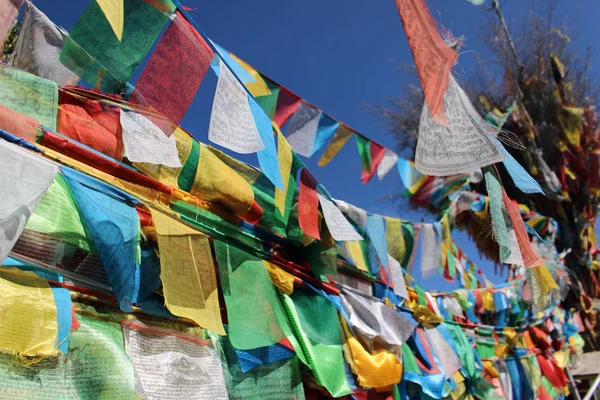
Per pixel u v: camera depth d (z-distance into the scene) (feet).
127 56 8.76
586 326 28.91
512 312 23.63
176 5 8.89
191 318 8.77
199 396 9.23
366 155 16.85
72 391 7.32
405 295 16.67
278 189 11.48
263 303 11.06
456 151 8.00
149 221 9.66
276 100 13.94
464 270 23.16
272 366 11.39
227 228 11.89
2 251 6.54
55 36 10.41
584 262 28.81
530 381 22.29
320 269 13.61
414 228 18.63
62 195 8.39
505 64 26.12
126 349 8.59
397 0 7.77
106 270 8.11
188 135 11.19
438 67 7.57
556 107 27.50
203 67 9.36
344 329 13.79
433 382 16.10
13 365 6.82
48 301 7.45
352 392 13.10
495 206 9.67
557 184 27.17
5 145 7.16
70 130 9.45
